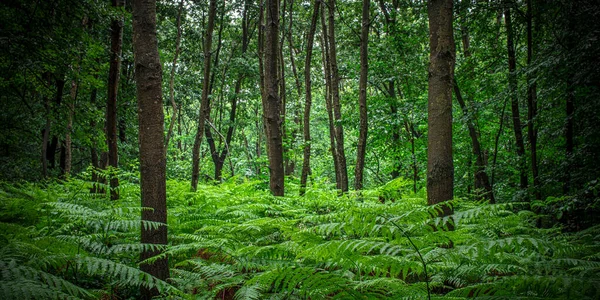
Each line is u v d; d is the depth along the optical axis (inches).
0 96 431.8
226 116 1201.4
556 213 233.6
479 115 487.8
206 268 153.9
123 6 355.6
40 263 108.7
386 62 522.3
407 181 341.7
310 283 100.1
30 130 483.8
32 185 348.2
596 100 267.3
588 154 275.0
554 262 115.6
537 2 343.9
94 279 159.5
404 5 582.6
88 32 411.5
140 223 153.5
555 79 300.4
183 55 776.9
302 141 595.8
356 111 629.3
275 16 333.1
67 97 453.7
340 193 405.1
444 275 127.2
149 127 170.2
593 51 255.8
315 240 124.0
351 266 118.7
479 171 485.7
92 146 453.4
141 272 120.1
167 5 695.7
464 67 466.3
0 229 163.3
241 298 121.4
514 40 429.4
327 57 526.0
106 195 280.2
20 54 328.8
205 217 273.7
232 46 906.7
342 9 658.2
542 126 364.2
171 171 773.3
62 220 204.1
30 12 333.4
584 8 273.1
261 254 161.0
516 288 101.7
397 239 111.2
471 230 215.3
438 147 189.8
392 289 111.0
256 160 572.4
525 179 410.0
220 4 756.6
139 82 171.2
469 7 403.2
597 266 102.4
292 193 435.2
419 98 532.7
